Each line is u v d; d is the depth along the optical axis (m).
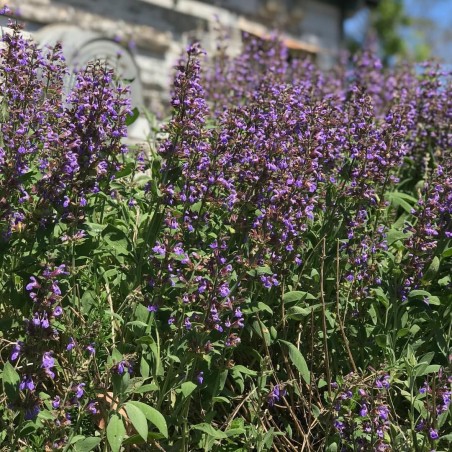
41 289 0.89
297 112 1.24
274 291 1.20
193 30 3.86
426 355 1.17
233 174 1.17
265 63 2.31
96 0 3.49
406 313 1.25
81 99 1.04
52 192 1.02
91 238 1.12
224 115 1.24
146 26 3.69
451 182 1.25
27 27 3.14
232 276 1.11
